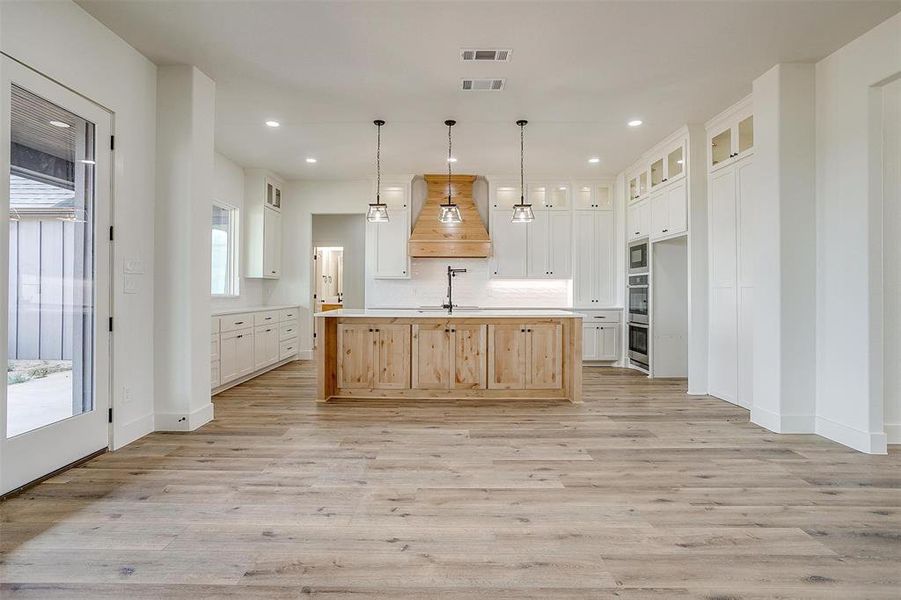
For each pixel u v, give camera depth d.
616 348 6.84
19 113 2.48
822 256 3.49
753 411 3.90
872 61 3.08
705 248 4.94
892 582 1.73
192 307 3.62
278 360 6.48
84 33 2.88
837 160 3.36
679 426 3.80
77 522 2.15
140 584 1.70
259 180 6.54
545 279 7.12
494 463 2.95
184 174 3.57
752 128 4.24
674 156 5.35
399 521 2.18
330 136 5.17
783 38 3.19
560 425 3.82
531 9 2.86
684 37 3.18
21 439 2.48
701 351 4.98
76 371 2.90
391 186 6.93
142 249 3.45
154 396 3.60
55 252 2.73
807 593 1.67
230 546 1.95
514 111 4.47
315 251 8.59
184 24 3.02
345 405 4.47
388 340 4.76
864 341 3.18
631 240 6.53
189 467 2.85
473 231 6.74
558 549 1.95
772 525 2.15
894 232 3.32
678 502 2.39
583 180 7.02
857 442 3.21
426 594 1.65
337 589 1.67
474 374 4.76
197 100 3.65
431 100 4.21
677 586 1.70
